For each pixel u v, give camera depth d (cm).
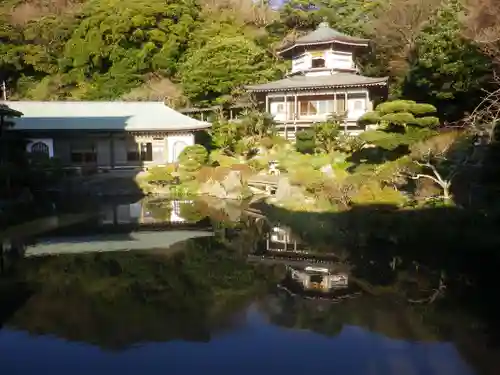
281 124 4350
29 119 4447
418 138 2442
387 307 1320
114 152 4512
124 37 6662
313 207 2600
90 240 2255
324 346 1094
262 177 3584
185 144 4606
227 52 5506
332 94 4247
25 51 6769
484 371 954
